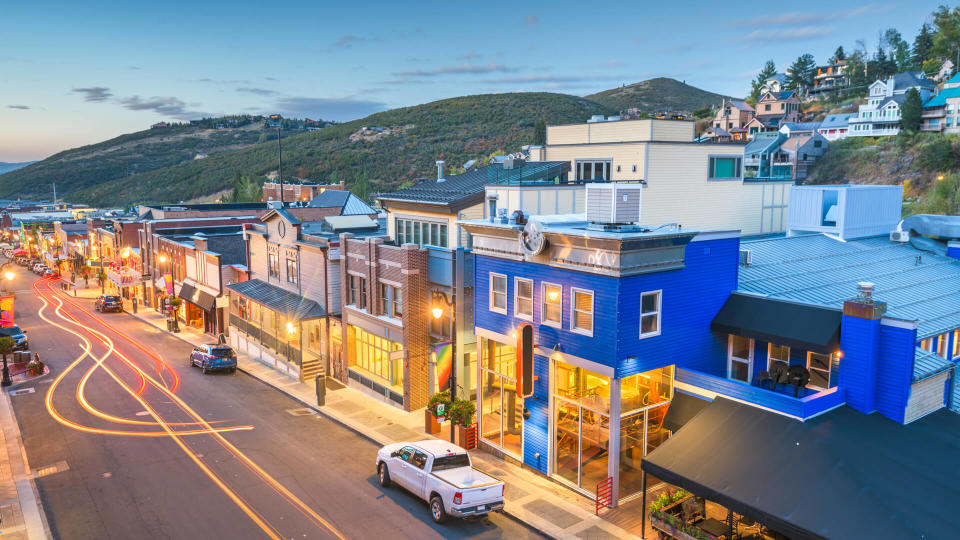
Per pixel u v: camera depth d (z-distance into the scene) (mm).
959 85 110688
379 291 31969
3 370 35562
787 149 119438
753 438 17531
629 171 33312
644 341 20438
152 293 64375
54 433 27562
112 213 127062
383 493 21578
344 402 31922
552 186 31438
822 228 34344
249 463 24125
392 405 31188
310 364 36844
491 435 25656
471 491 18688
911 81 129500
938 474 15852
